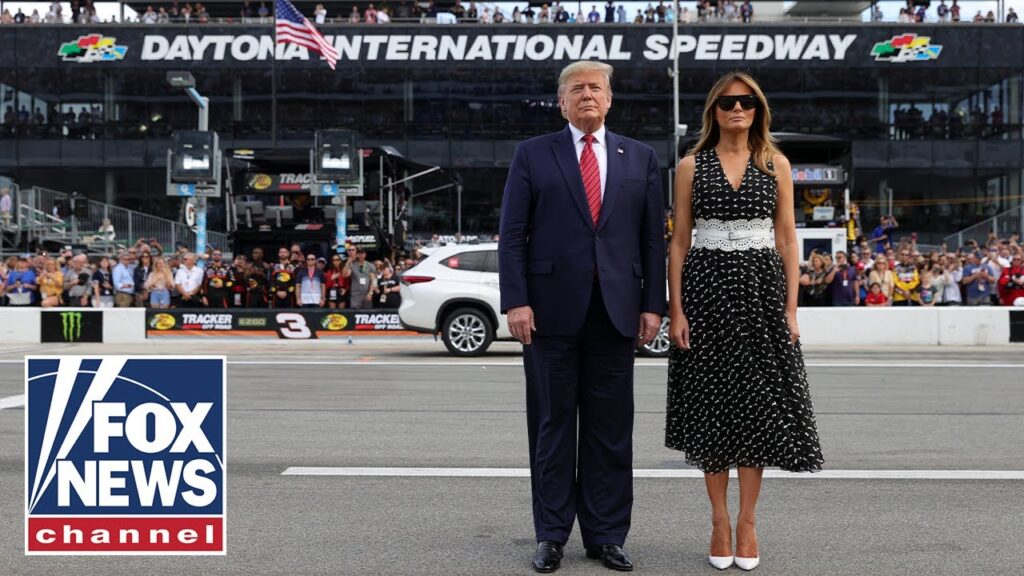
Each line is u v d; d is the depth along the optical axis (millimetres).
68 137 40562
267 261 23844
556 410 4516
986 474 6332
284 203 23797
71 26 40500
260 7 45719
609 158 4555
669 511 5441
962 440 7570
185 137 22078
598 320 4504
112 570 4371
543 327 4504
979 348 17234
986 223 35688
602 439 4535
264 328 18578
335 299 19000
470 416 8766
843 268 19109
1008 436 7742
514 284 4500
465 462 6730
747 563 4387
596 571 4391
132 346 17766
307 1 49469
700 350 4441
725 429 4367
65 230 30391
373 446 7316
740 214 4398
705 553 4668
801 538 4891
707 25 40406
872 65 40281
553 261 4492
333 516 5316
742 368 4367
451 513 5398
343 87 40844
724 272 4402
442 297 14977
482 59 40750
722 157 4480
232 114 40688
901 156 40344
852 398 9992
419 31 40781
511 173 4598
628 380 4559
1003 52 40156
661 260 4602
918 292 19766
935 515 5324
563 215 4488
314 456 6930
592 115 4488
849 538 4891
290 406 9375
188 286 19531
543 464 4516
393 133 40906
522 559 4566
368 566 4449
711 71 40438
